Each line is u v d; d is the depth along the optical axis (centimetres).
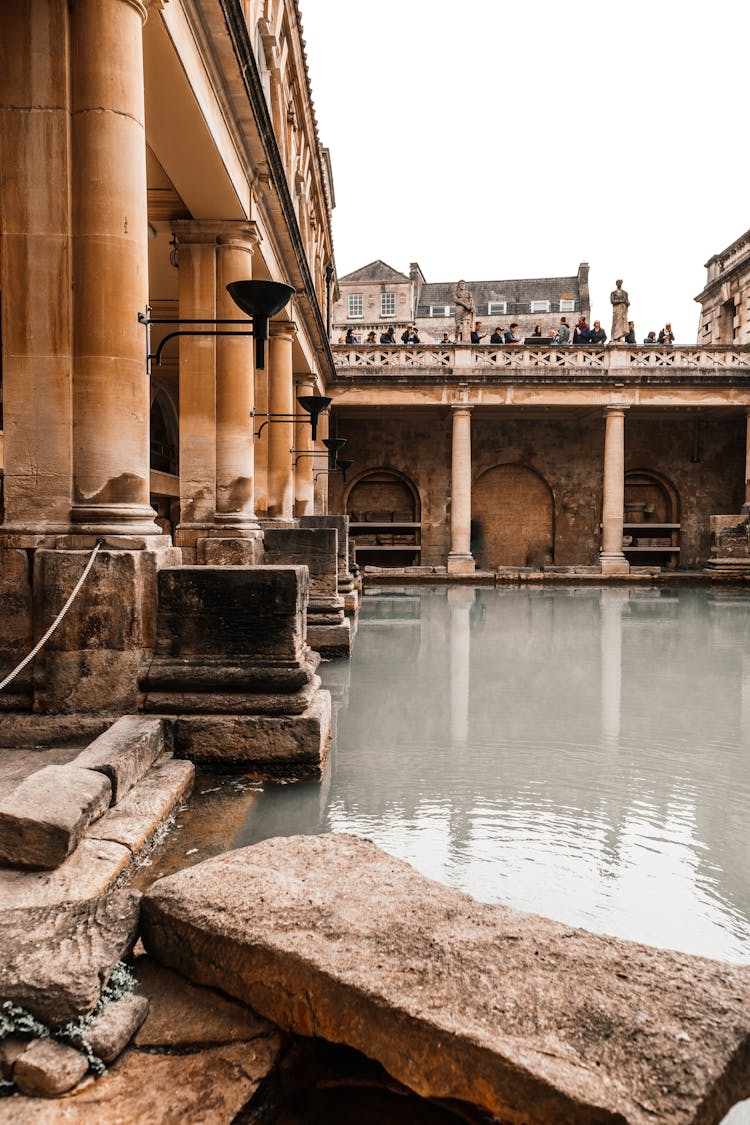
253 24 1127
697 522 3478
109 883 362
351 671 1045
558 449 3469
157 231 1188
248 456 1099
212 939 287
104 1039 253
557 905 392
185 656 585
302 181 1802
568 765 632
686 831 493
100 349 581
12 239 580
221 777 563
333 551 1167
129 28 583
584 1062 221
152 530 602
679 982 252
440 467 3444
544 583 2875
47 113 574
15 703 569
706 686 961
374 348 2947
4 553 571
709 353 2964
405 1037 242
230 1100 242
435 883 321
